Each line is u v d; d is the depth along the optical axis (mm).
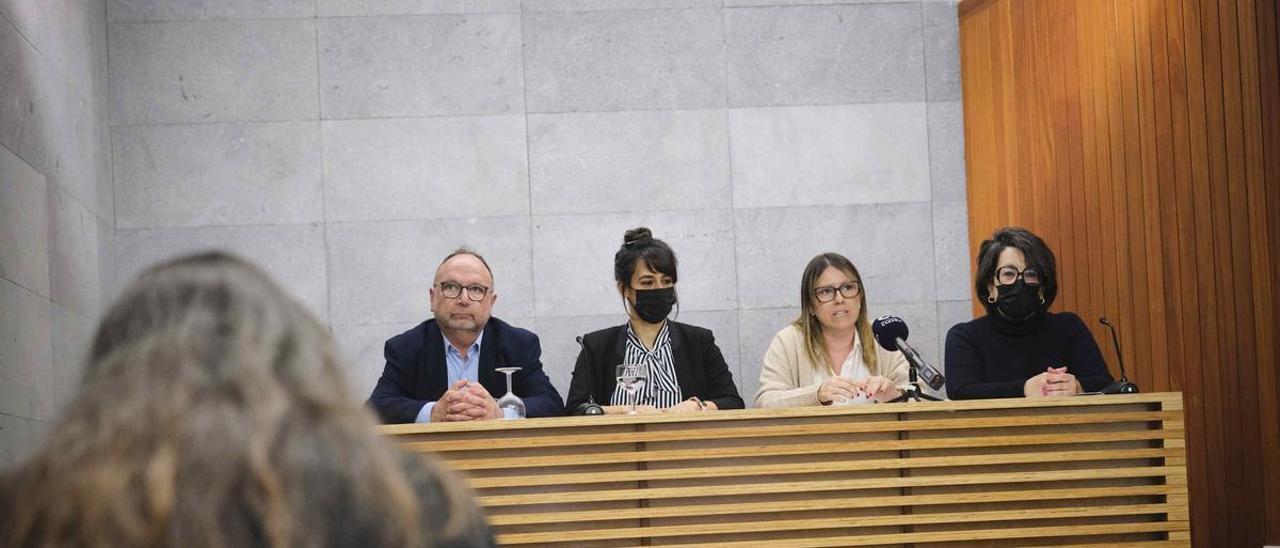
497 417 4258
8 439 4750
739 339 6625
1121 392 4262
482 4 6711
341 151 6605
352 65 6645
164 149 6543
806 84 6758
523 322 6570
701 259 6652
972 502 4035
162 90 6562
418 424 3939
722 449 3990
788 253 6676
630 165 6680
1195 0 5336
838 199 6711
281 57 6625
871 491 4020
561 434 3969
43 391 5234
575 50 6719
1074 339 4926
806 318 5090
